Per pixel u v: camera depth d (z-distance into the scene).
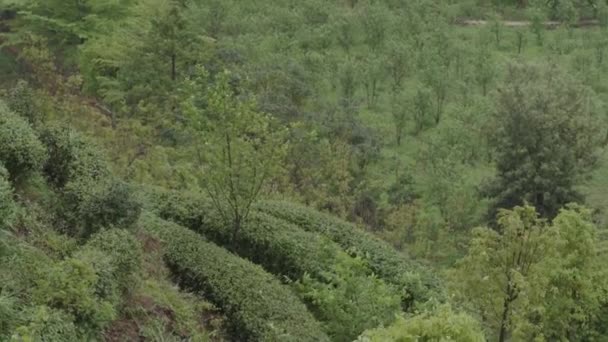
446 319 8.95
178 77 30.73
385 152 30.34
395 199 26.56
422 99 32.22
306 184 24.00
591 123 26.56
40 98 18.00
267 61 34.00
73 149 13.61
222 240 16.22
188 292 13.50
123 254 11.23
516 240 15.89
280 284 14.23
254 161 15.12
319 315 14.16
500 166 27.00
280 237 16.02
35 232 11.68
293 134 26.00
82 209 12.22
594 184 29.64
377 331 9.03
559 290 17.20
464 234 25.14
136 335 10.92
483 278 15.44
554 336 18.06
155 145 22.86
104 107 28.59
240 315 12.82
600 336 18.67
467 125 30.83
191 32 31.38
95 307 9.73
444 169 27.62
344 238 17.03
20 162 12.08
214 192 16.38
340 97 34.09
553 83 27.38
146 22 32.28
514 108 26.36
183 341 11.44
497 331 16.52
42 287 9.44
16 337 8.05
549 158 25.86
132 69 29.88
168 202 16.91
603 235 24.02
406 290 14.88
